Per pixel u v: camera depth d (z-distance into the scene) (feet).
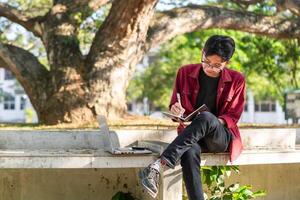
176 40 62.18
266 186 19.34
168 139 17.72
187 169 14.16
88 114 29.89
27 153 15.38
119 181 18.72
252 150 15.98
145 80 94.84
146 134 17.62
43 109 30.83
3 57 32.81
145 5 29.09
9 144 17.57
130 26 30.07
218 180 16.98
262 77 77.71
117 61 30.60
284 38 38.73
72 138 17.78
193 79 15.40
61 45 31.60
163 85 93.50
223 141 14.78
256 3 38.96
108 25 30.55
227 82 15.26
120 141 17.44
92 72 30.50
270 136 16.84
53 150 17.15
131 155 15.40
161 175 15.33
